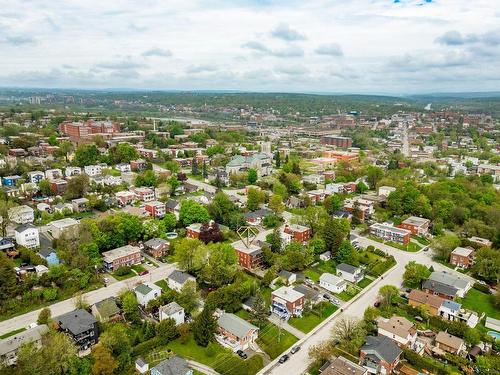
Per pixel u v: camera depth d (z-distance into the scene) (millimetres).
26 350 79500
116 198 192375
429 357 94188
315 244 143625
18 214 157375
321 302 114375
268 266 135875
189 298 106562
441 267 142500
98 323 95375
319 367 87625
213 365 88375
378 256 149000
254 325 102500
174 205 181750
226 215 171875
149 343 92062
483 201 192500
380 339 94312
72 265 121438
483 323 109250
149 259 137875
